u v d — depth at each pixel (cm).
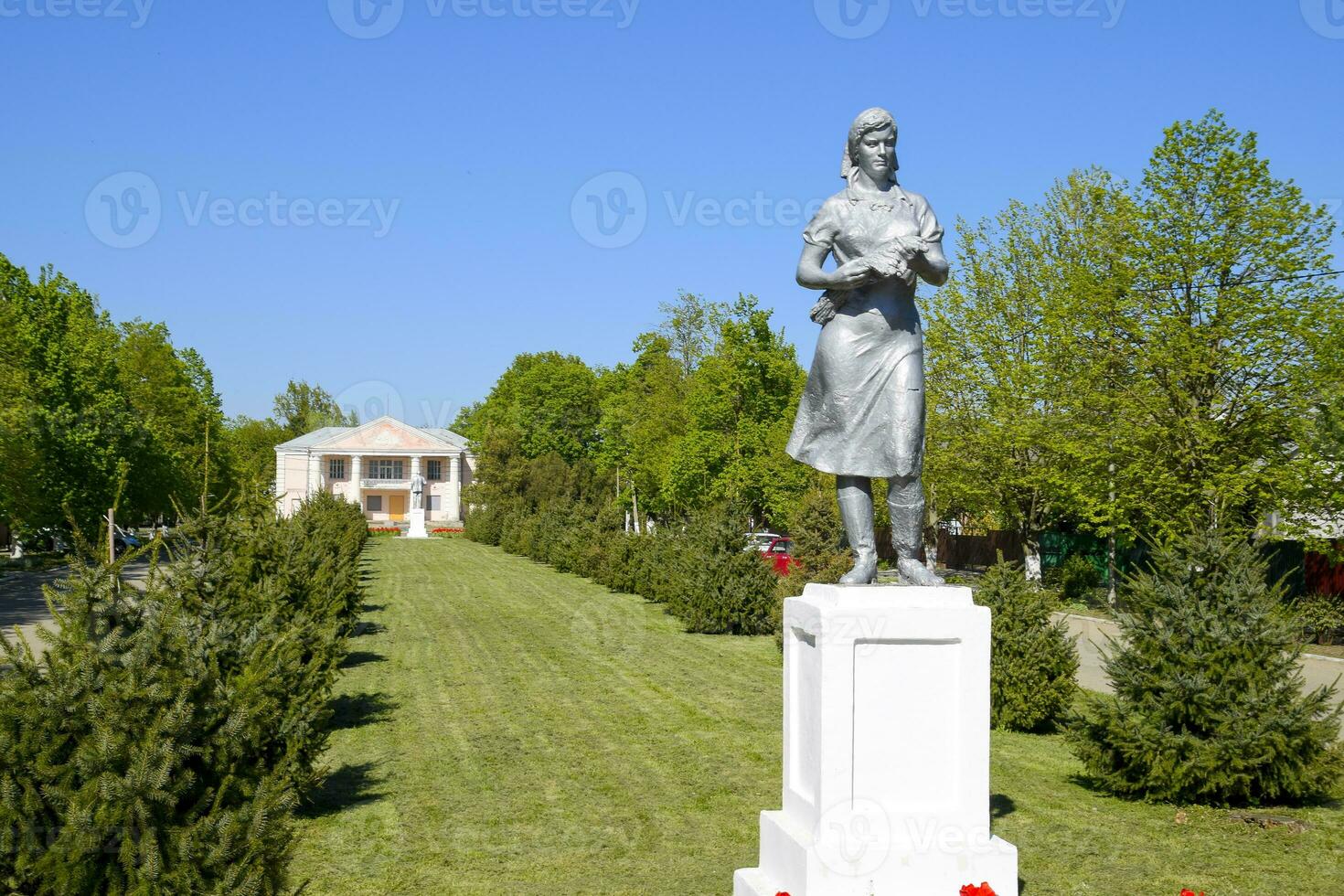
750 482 4075
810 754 660
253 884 543
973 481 3322
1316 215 2492
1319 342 2405
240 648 922
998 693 1379
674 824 932
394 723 1388
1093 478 2808
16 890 520
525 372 10225
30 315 4425
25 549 4944
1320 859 841
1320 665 1878
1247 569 1038
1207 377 2598
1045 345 3041
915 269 715
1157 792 1010
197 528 1255
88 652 568
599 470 7294
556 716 1436
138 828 539
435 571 4297
